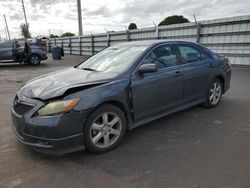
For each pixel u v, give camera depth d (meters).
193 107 5.27
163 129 4.11
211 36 12.83
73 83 3.24
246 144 3.49
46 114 2.91
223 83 5.41
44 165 3.04
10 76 11.13
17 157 3.24
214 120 4.49
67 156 3.24
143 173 2.81
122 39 20.34
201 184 2.57
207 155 3.19
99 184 2.63
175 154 3.24
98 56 4.55
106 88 3.27
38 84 3.45
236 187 2.51
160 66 4.02
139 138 3.77
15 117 3.19
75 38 29.62
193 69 4.53
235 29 11.63
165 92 4.03
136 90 3.58
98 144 3.28
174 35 15.10
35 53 16.30
